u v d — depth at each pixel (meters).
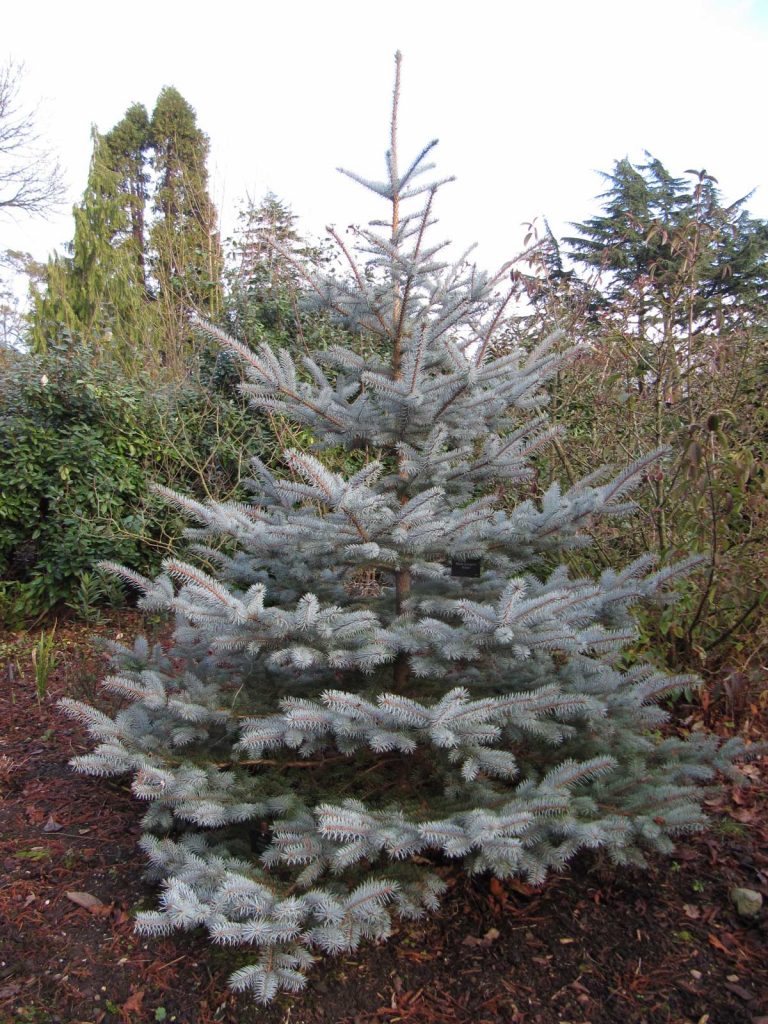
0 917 2.34
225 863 2.20
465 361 2.73
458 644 2.19
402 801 2.40
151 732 2.67
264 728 2.25
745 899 2.32
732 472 3.60
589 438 4.95
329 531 2.27
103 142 16.77
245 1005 1.99
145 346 9.20
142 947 2.21
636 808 2.24
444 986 2.07
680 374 4.42
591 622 2.51
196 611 2.22
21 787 3.24
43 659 4.18
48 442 6.06
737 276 6.65
